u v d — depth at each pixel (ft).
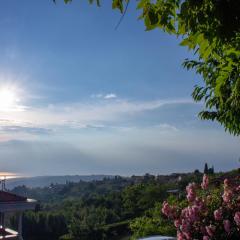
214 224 33.47
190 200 35.88
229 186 34.88
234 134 20.88
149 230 44.42
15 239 55.47
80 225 148.36
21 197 56.85
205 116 24.89
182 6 9.74
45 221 147.02
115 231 127.54
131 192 138.00
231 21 9.41
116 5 10.05
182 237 34.71
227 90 12.96
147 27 10.30
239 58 11.64
